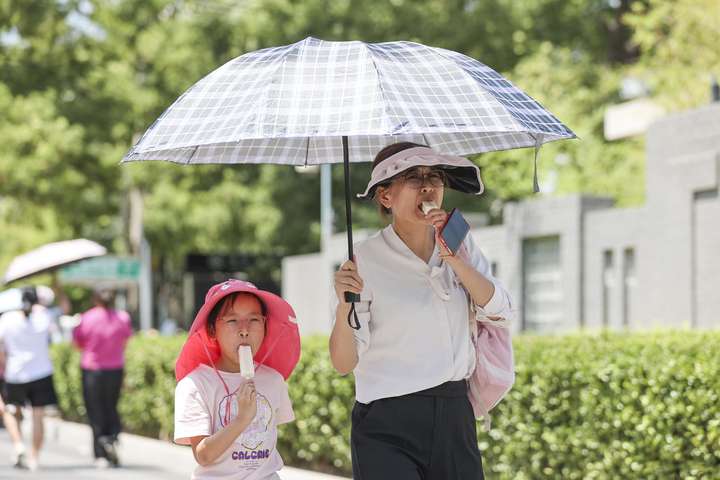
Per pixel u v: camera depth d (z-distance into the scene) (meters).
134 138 88.88
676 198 41.25
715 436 18.97
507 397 24.09
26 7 73.75
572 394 22.39
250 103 11.47
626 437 21.05
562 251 49.25
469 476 12.69
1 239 95.88
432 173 12.70
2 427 50.06
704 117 40.06
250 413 12.52
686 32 52.22
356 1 89.94
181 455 35.59
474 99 11.55
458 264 12.38
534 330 51.34
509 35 89.06
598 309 47.12
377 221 93.31
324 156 15.19
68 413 49.81
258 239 96.00
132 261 80.06
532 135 12.69
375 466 12.48
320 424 30.44
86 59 78.56
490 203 83.38
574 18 95.44
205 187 97.00
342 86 11.43
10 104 79.38
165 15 93.50
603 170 64.81
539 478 23.53
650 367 20.53
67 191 84.62
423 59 11.98
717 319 38.84
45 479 32.88
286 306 13.18
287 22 90.50
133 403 42.50
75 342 36.12
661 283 42.16
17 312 35.69
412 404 12.52
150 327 90.56
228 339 12.91
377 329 12.65
